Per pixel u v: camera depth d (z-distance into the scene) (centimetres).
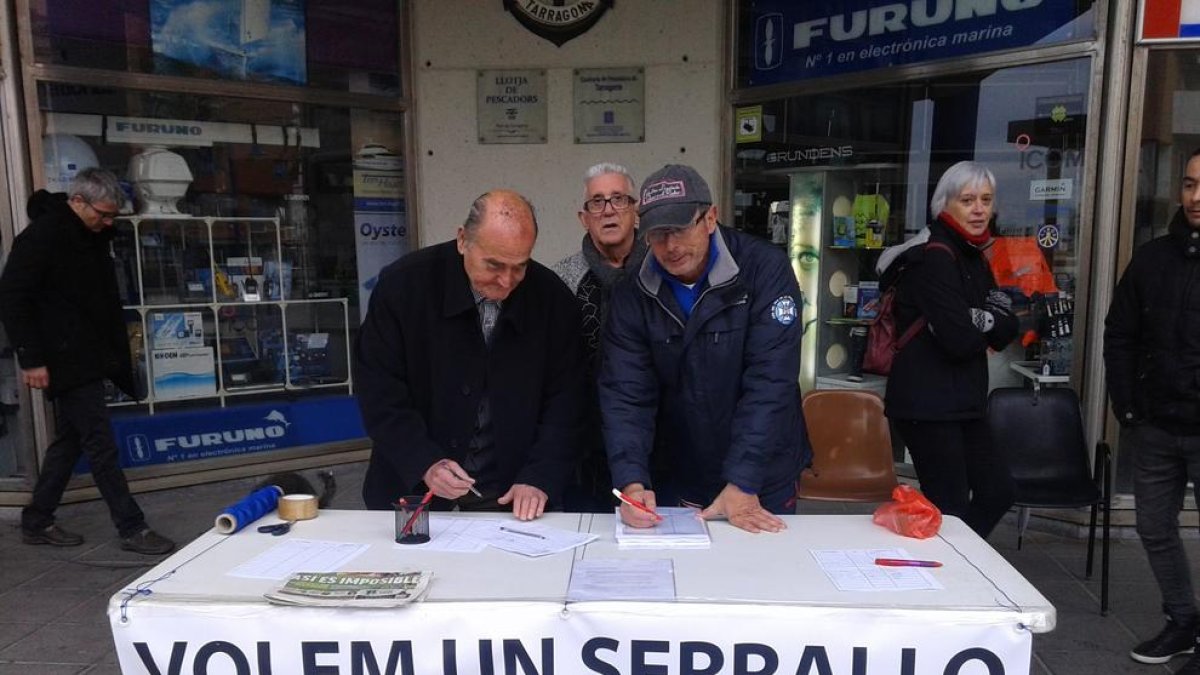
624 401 221
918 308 275
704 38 482
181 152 460
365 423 222
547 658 157
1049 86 385
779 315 211
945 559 178
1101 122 371
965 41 406
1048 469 338
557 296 230
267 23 471
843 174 461
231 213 478
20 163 406
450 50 498
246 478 476
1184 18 352
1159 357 254
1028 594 159
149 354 459
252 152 480
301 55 482
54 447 375
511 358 222
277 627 157
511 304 219
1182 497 269
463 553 184
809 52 461
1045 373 396
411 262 225
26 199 409
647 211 194
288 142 489
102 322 361
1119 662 275
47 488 375
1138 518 273
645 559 179
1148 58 361
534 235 196
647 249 249
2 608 319
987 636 150
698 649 155
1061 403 342
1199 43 353
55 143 423
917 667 152
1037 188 394
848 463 335
